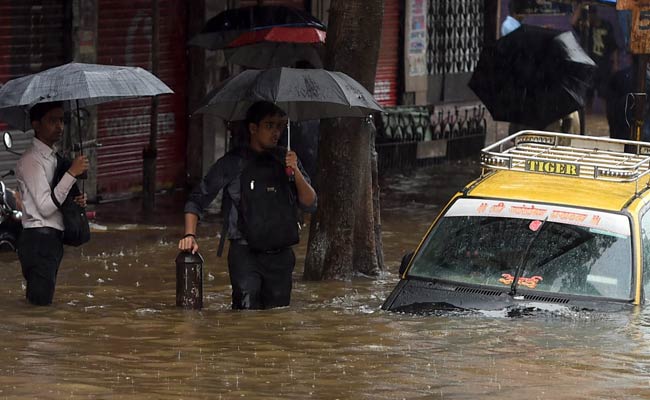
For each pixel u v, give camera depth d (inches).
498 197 837.8
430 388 625.0
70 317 834.8
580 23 2252.7
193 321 815.7
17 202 883.4
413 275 816.9
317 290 1000.9
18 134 1459.2
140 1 1598.2
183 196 1635.1
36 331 784.9
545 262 793.6
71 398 605.6
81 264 1129.4
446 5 2112.5
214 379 647.8
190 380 644.7
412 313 786.8
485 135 2194.9
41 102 831.7
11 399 602.5
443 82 2126.0
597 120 2711.6
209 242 1289.4
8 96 831.7
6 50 1453.0
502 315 768.3
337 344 731.4
